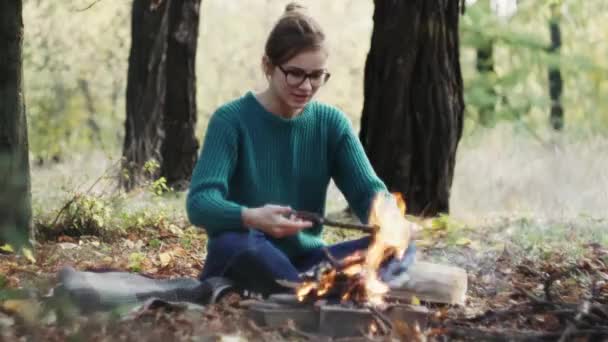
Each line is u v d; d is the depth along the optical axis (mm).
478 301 6344
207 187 5906
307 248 6148
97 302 5648
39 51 29047
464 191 14094
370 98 10859
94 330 5020
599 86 22219
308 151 6215
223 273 5844
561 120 20531
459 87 10891
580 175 13570
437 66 10711
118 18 29609
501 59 22531
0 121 7871
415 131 10758
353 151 6285
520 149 15805
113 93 29781
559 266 7520
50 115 28500
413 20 10664
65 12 29047
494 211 12414
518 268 7492
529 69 20109
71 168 15492
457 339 5070
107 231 9562
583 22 22219
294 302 5293
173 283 6008
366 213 6172
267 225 5582
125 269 7582
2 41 7863
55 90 28984
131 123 14820
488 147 17078
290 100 5930
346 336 5055
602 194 12242
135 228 9820
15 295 5715
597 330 5035
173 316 5297
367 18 33938
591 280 7035
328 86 33500
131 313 5305
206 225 5848
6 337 4891
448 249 7969
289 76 5875
